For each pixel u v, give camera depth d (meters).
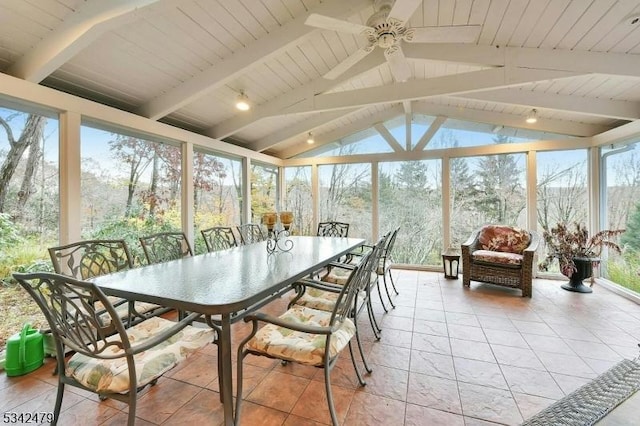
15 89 2.11
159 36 2.35
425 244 4.98
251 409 1.64
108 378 1.24
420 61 3.09
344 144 5.44
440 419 1.55
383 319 2.88
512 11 2.34
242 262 2.12
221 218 4.38
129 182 3.07
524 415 1.57
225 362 1.37
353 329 1.76
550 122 4.20
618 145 3.67
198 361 2.15
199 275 1.75
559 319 2.83
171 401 1.71
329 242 3.12
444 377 1.92
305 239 3.38
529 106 3.46
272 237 3.03
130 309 1.86
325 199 5.61
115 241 2.23
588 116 3.85
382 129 5.16
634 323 2.72
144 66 2.63
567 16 2.27
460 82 3.00
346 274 2.84
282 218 2.67
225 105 3.68
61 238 2.43
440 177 4.87
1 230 2.14
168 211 3.50
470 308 3.15
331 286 2.01
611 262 3.80
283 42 2.56
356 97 3.41
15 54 2.19
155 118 3.17
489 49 2.80
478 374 1.95
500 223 4.55
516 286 3.57
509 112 4.32
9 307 2.17
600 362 2.07
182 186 3.68
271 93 3.62
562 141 4.17
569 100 3.38
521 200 4.45
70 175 2.45
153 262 2.41
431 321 2.82
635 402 1.12
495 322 2.78
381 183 5.23
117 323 1.16
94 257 2.11
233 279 1.66
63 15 1.96
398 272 4.78
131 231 3.07
